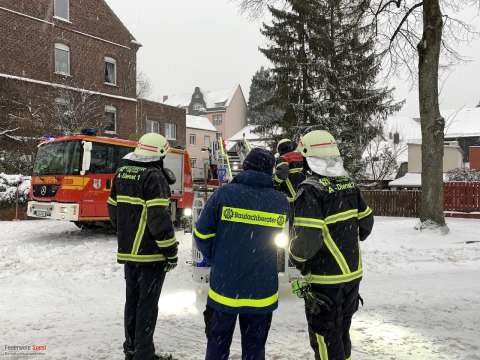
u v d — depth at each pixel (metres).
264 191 3.06
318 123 22.77
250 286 2.96
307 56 23.70
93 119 23.81
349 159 22.39
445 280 6.95
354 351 4.03
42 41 22.50
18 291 5.98
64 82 23.33
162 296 5.81
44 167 10.68
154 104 31.66
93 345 4.11
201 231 3.02
